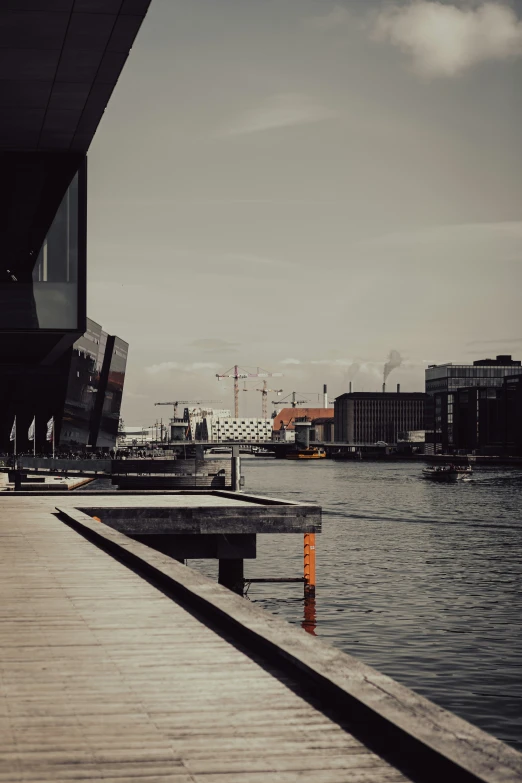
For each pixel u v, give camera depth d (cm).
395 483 14900
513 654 2575
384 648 2644
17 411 16900
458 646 2669
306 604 3275
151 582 1478
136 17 2367
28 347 3769
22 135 3186
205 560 4325
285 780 605
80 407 19262
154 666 916
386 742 662
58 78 2736
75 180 3378
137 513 2728
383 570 4319
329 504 9675
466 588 3788
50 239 3356
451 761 571
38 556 1820
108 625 1128
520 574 4225
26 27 2408
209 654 967
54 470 11925
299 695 802
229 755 651
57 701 790
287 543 5447
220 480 6912
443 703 2095
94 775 611
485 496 11181
